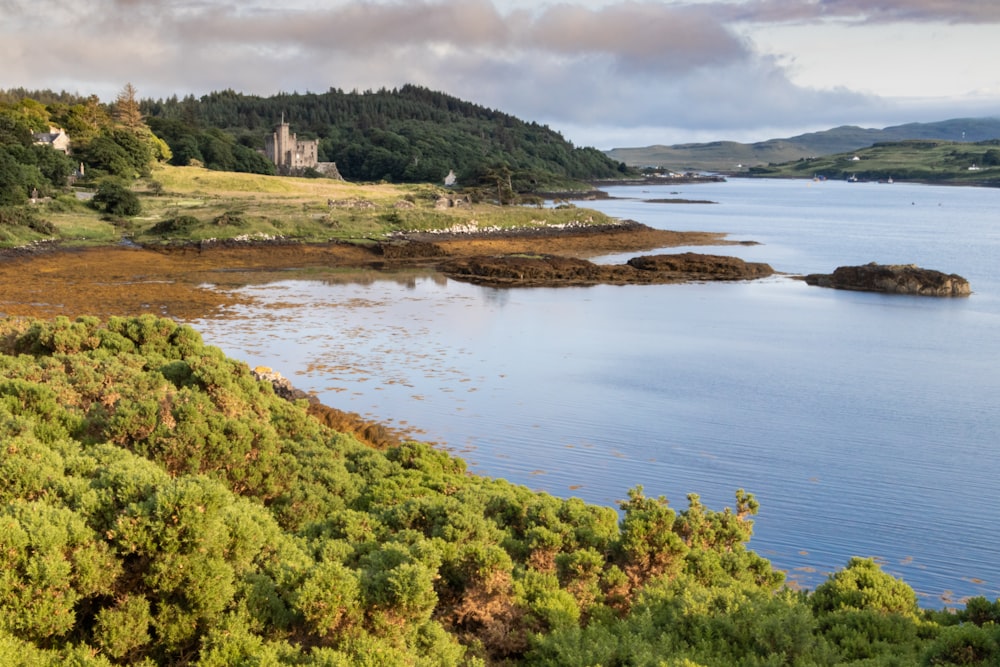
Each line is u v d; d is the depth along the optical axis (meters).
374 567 13.45
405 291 72.81
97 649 11.20
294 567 12.58
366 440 32.16
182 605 11.77
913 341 56.00
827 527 25.44
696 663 12.85
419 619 12.67
